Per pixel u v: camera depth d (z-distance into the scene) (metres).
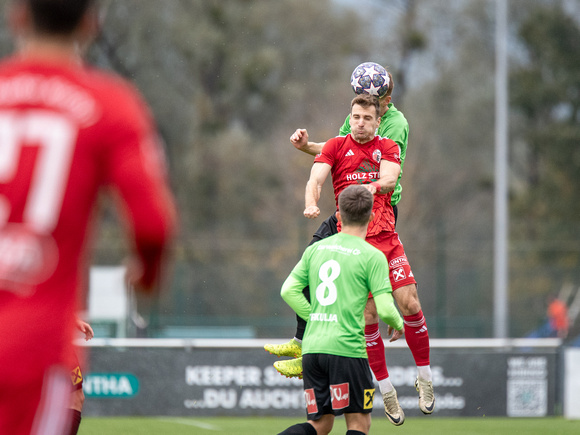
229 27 131.00
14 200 8.29
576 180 127.38
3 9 101.31
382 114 21.48
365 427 18.19
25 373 8.31
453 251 83.69
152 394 37.22
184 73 126.69
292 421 36.38
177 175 120.62
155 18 117.50
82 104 8.51
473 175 138.62
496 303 72.69
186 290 83.19
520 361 38.47
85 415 36.97
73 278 8.59
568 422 36.91
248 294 84.94
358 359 17.81
